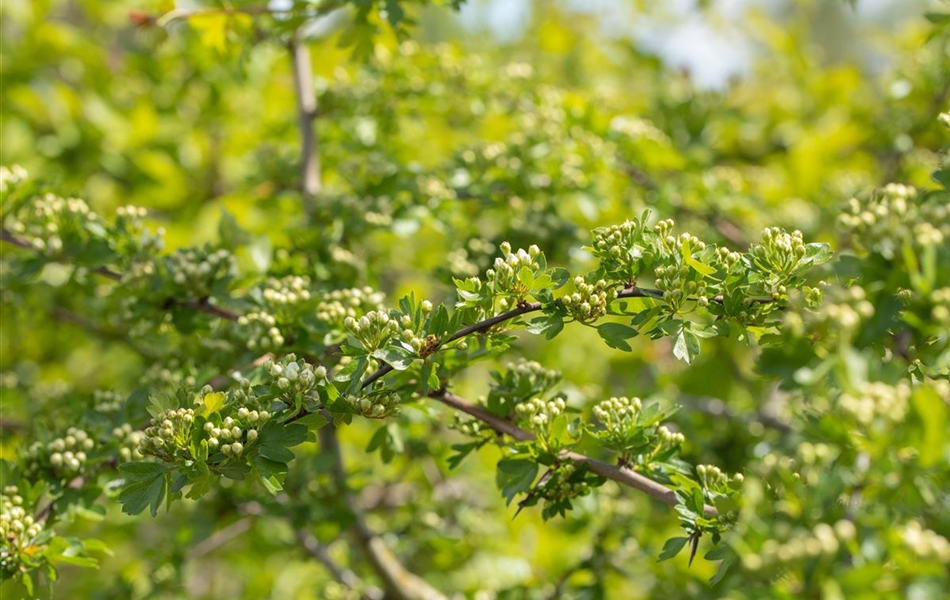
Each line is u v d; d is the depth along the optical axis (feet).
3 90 22.33
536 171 15.05
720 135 23.16
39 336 20.21
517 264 8.25
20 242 11.94
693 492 8.18
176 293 11.60
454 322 8.04
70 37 22.61
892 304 6.65
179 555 16.08
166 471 7.77
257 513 14.24
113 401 11.85
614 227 8.44
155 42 14.56
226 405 8.02
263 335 10.87
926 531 5.84
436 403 11.53
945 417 5.67
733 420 16.51
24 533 9.23
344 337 10.81
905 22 24.40
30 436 13.47
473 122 19.71
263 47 18.90
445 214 14.53
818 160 21.01
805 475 6.53
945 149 8.68
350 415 8.13
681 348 7.95
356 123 16.57
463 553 16.99
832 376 6.61
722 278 8.15
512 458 9.03
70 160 22.52
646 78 24.89
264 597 19.97
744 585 6.29
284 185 17.39
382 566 15.42
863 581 5.39
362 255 15.03
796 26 25.80
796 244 8.01
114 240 12.05
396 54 16.19
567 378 18.71
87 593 18.93
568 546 17.75
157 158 21.81
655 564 14.56
